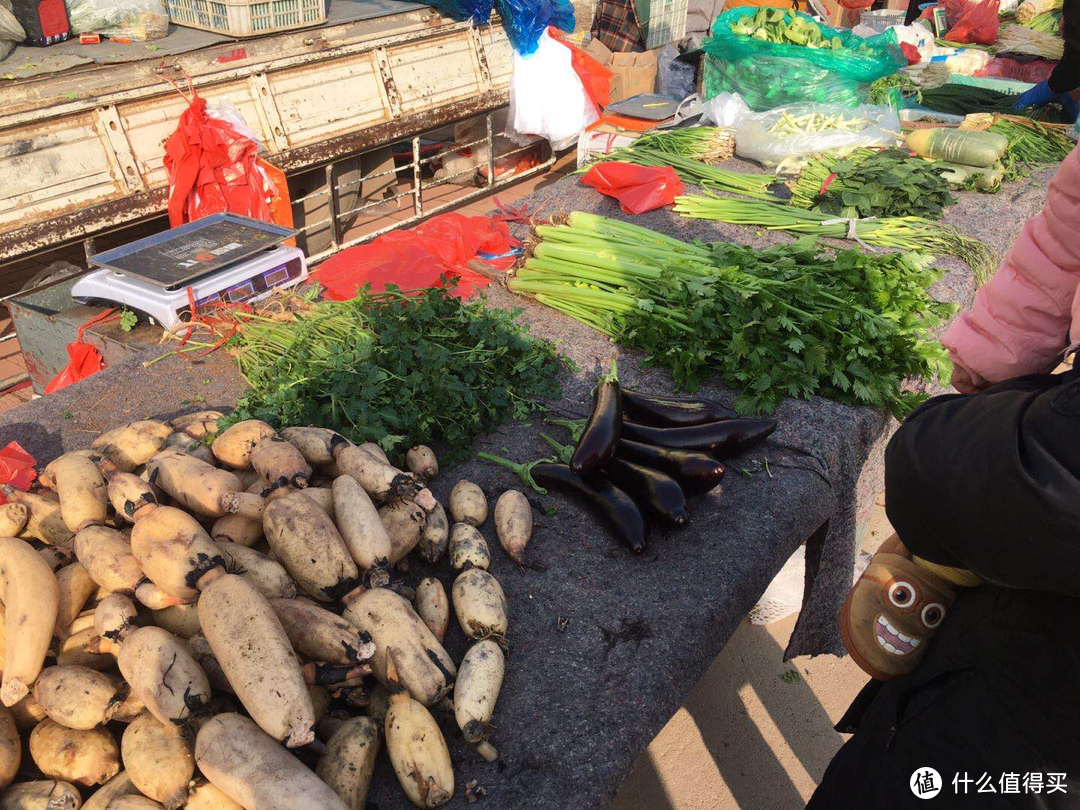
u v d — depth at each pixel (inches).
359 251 141.9
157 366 115.5
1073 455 40.6
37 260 232.5
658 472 87.9
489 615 70.2
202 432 90.0
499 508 84.0
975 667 51.0
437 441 99.3
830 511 96.2
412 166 260.4
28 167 171.6
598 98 288.2
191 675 57.7
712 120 216.8
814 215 162.1
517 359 108.9
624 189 172.6
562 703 66.4
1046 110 231.5
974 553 46.3
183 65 201.6
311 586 66.7
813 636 111.1
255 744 54.4
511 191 306.0
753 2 309.9
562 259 136.6
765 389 102.6
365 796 58.3
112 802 54.1
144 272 127.0
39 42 203.3
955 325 63.4
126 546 65.9
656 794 106.2
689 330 112.2
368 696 64.9
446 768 59.0
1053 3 358.3
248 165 194.5
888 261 126.9
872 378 105.1
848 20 380.2
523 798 59.0
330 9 260.8
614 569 80.6
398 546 74.0
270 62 213.5
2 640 62.2
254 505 70.4
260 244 137.6
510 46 281.1
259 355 112.4
